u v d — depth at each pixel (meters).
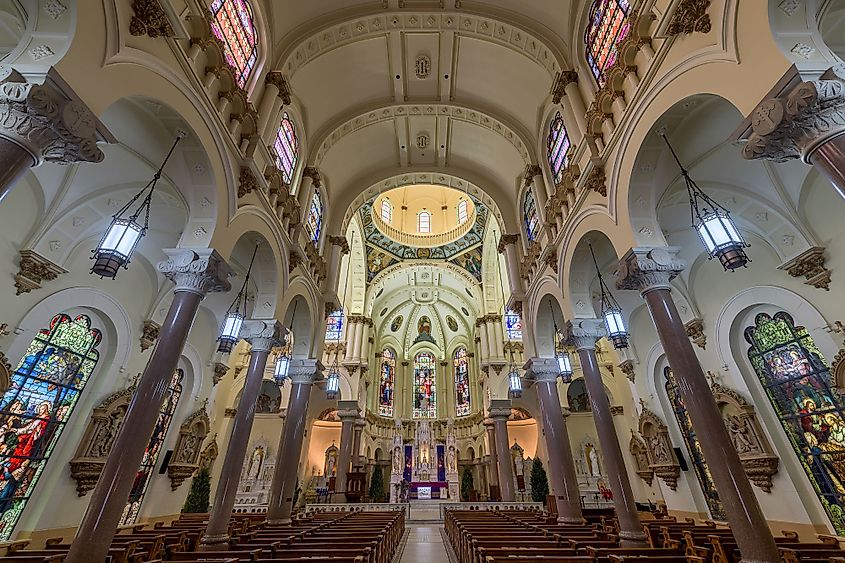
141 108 6.31
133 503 11.26
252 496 18.28
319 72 11.90
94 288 9.34
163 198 8.89
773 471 8.93
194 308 6.40
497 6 11.14
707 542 6.42
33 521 8.23
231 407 18.06
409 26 11.65
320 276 13.53
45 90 3.71
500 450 17.95
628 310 13.34
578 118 9.24
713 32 5.07
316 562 4.23
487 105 13.74
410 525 16.70
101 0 4.55
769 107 3.98
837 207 7.66
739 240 5.62
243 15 8.83
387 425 27.94
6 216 7.43
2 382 7.46
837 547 6.46
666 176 7.45
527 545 5.79
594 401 8.78
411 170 16.45
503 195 15.86
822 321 8.10
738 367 9.96
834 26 5.80
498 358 21.09
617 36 8.03
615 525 8.98
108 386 9.84
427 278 28.77
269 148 9.07
